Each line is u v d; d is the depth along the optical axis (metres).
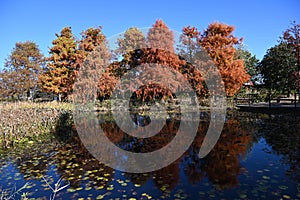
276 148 5.37
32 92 24.05
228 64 13.75
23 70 23.48
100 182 3.70
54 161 4.93
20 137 7.14
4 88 22.97
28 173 4.20
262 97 18.56
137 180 3.77
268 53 22.48
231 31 14.24
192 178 3.76
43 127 8.53
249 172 3.91
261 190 3.19
